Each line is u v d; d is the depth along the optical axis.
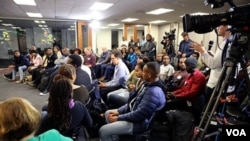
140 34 12.62
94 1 4.97
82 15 7.55
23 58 5.91
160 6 5.54
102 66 4.61
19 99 0.85
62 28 9.87
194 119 2.19
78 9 6.19
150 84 1.84
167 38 6.16
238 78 1.49
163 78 3.66
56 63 5.07
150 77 1.81
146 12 6.66
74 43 9.62
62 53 5.50
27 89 4.84
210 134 1.36
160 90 1.79
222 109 1.40
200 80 2.42
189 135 2.01
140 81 2.45
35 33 9.72
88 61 5.03
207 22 1.14
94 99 2.49
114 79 3.34
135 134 1.77
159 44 11.02
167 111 2.21
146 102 1.72
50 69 4.65
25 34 9.48
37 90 4.72
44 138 0.91
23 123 0.78
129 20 9.16
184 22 1.19
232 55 1.12
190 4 5.20
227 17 1.12
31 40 9.66
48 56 5.52
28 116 0.81
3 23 8.68
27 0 4.93
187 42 4.83
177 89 2.94
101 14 7.25
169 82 3.25
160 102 1.76
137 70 2.48
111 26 12.77
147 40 6.14
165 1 4.90
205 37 7.43
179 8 5.80
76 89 1.86
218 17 1.13
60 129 1.27
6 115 0.77
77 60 2.46
